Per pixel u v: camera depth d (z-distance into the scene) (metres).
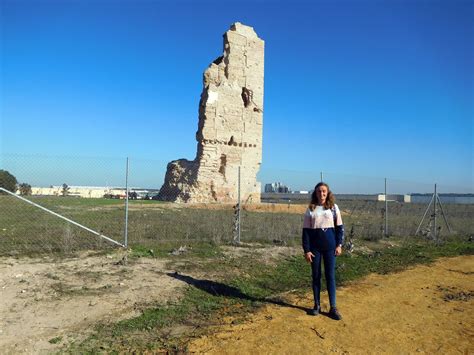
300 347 5.14
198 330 5.60
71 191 34.16
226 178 32.34
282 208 27.69
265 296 7.41
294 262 10.20
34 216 17.31
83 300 6.54
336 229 6.66
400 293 7.91
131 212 19.88
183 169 32.97
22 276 7.63
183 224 15.25
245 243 12.12
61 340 5.06
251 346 5.11
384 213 18.03
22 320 5.61
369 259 11.12
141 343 5.07
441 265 10.89
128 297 6.82
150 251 10.23
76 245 10.46
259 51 35.50
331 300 6.39
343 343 5.34
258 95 35.06
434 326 6.12
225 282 8.09
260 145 34.78
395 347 5.27
